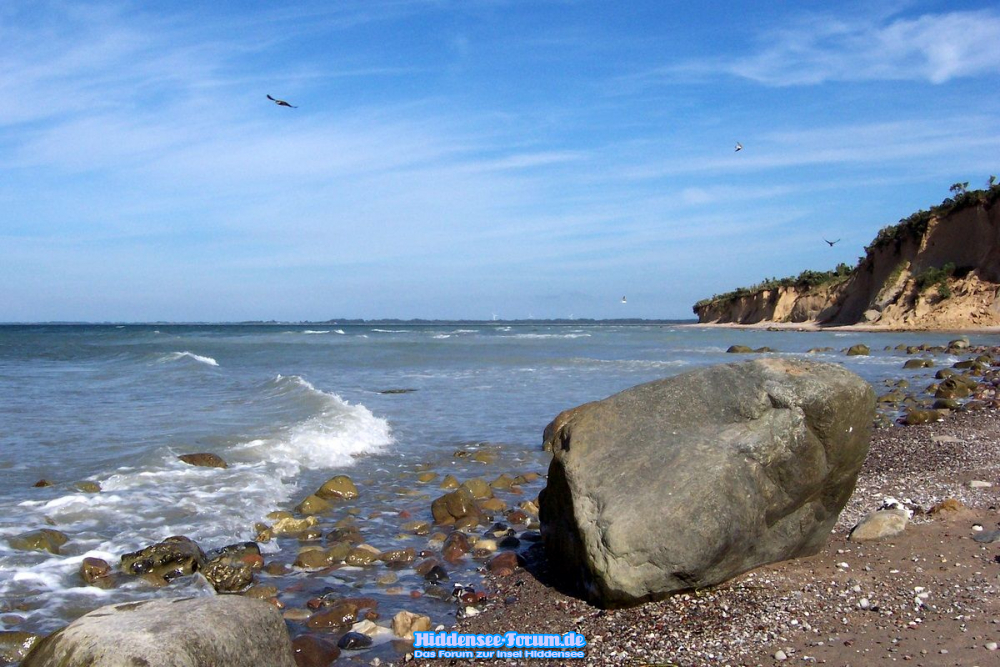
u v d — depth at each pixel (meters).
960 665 4.92
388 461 13.05
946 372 25.12
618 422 7.19
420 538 8.98
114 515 8.96
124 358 33.28
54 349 42.25
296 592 7.18
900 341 50.16
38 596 6.59
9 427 14.19
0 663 5.39
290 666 4.52
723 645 5.55
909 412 15.82
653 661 5.42
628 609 6.36
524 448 14.29
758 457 6.57
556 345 50.72
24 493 9.59
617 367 31.44
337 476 11.03
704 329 98.81
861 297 79.31
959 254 66.44
